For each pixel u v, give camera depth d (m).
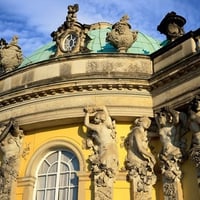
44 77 23.38
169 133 19.86
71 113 21.67
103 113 21.09
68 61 23.27
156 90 21.50
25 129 23.17
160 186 19.72
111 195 19.38
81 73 22.36
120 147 21.08
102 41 27.91
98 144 20.66
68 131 22.22
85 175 20.34
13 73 24.80
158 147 20.78
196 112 18.97
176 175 18.91
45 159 22.58
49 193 21.44
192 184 18.47
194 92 19.45
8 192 21.53
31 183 21.81
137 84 21.52
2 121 23.67
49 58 25.66
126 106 21.27
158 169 20.08
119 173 20.16
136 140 20.28
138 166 19.89
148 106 21.36
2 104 24.05
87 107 21.41
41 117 22.31
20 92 23.17
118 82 21.50
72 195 20.72
